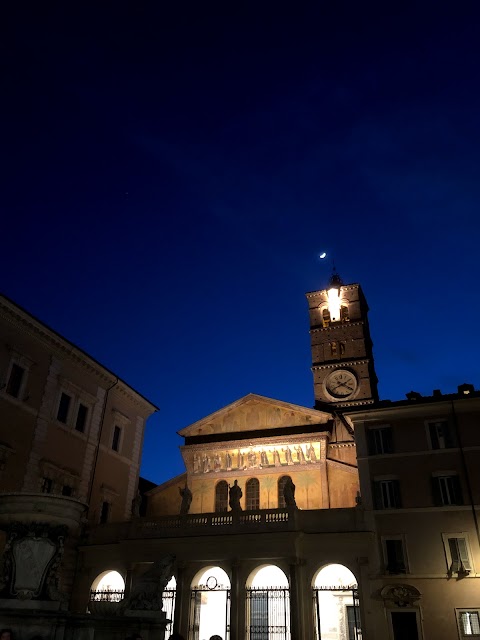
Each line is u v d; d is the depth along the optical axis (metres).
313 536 31.33
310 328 64.50
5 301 32.56
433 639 27.80
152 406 47.12
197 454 43.28
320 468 39.91
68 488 36.12
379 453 33.88
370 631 28.52
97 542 35.38
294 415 43.41
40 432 34.34
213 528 32.94
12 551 15.87
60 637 15.02
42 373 35.72
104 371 41.03
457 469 31.83
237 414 45.03
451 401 33.59
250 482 41.31
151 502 42.91
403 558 30.22
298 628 28.48
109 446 41.22
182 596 31.38
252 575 31.38
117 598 34.47
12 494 16.42
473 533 29.83
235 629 29.33
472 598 28.20
